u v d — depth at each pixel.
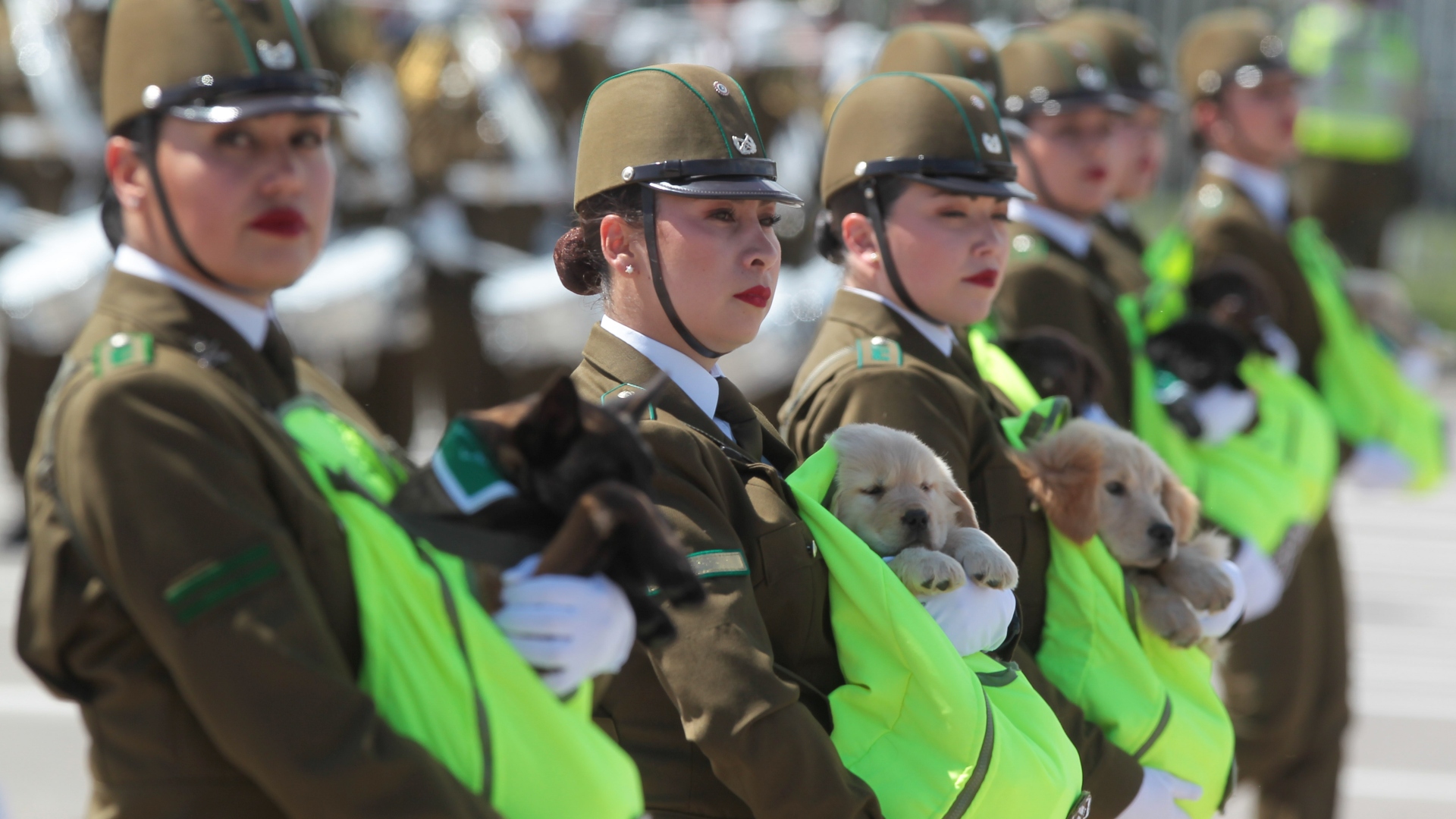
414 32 33.16
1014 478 11.98
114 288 8.05
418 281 32.44
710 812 9.99
